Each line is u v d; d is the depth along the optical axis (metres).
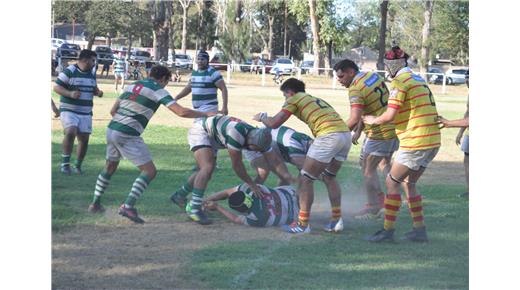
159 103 7.89
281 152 8.70
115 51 50.56
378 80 8.40
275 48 91.12
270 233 7.70
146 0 58.47
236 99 28.47
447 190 10.62
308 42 90.38
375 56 79.81
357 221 8.55
